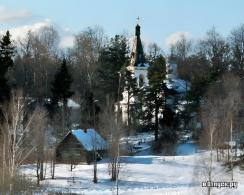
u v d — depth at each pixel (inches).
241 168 3198.8
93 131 3878.0
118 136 3314.5
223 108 3666.3
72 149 3784.5
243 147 3582.7
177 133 4055.1
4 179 2194.9
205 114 3666.3
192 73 5708.7
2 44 3634.4
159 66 4190.5
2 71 3501.5
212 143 2957.7
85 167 3614.7
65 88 4370.1
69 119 4227.4
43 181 3196.4
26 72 4945.9
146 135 4429.1
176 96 4261.8
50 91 4911.4
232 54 5885.8
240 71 5570.9
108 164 3484.3
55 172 3501.5
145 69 4906.5
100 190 3070.9
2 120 2849.4
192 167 3427.7
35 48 5270.7
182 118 4183.1
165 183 3240.7
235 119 3779.5
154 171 3403.1
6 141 2400.3
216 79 4416.8
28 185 2731.3
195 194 2625.5
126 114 4411.9
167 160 3570.4
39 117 3152.1
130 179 3299.7
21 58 5098.4
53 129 3858.3
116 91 4758.9
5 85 3437.5
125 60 5177.2
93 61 5565.9
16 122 2185.0
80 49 5792.3
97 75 5162.4
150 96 4156.0
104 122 3639.3
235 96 3895.2
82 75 5403.5
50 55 5575.8
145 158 3627.0
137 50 4968.0
